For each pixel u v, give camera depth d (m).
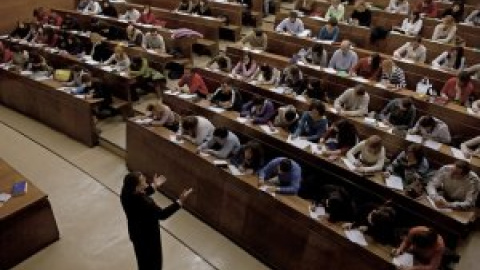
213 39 8.95
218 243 4.69
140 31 8.36
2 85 7.79
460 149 4.81
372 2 9.66
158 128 5.41
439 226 3.88
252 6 10.21
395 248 3.56
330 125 5.57
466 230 4.32
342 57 6.67
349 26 7.84
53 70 7.50
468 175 4.08
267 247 4.33
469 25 7.70
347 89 5.90
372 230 3.63
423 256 3.39
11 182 4.60
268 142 5.12
